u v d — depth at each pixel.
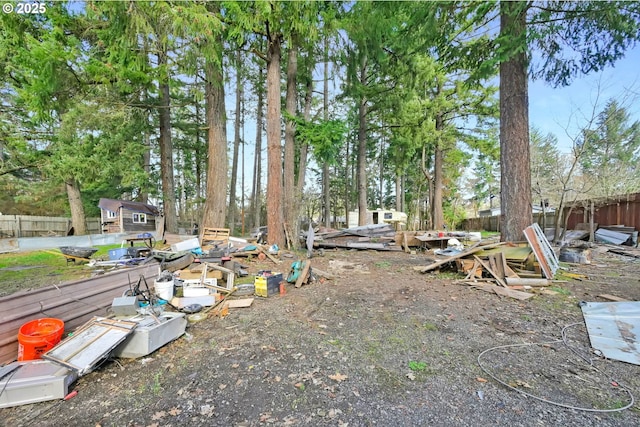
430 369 2.25
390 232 11.09
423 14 5.51
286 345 2.68
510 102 5.70
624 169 9.92
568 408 1.76
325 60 9.93
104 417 1.75
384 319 3.34
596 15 4.77
